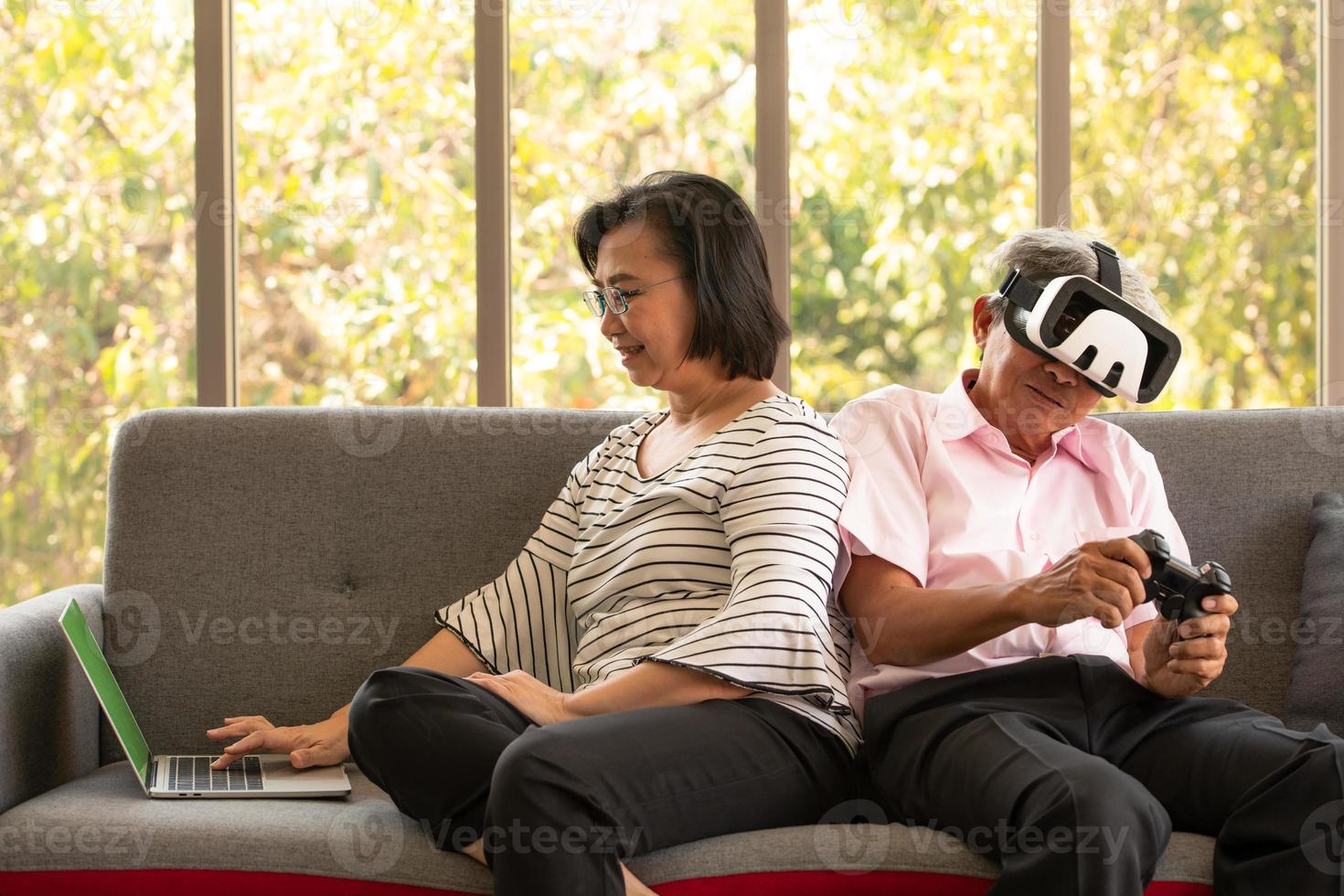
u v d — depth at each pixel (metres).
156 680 1.86
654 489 1.61
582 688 1.52
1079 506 1.70
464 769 1.35
